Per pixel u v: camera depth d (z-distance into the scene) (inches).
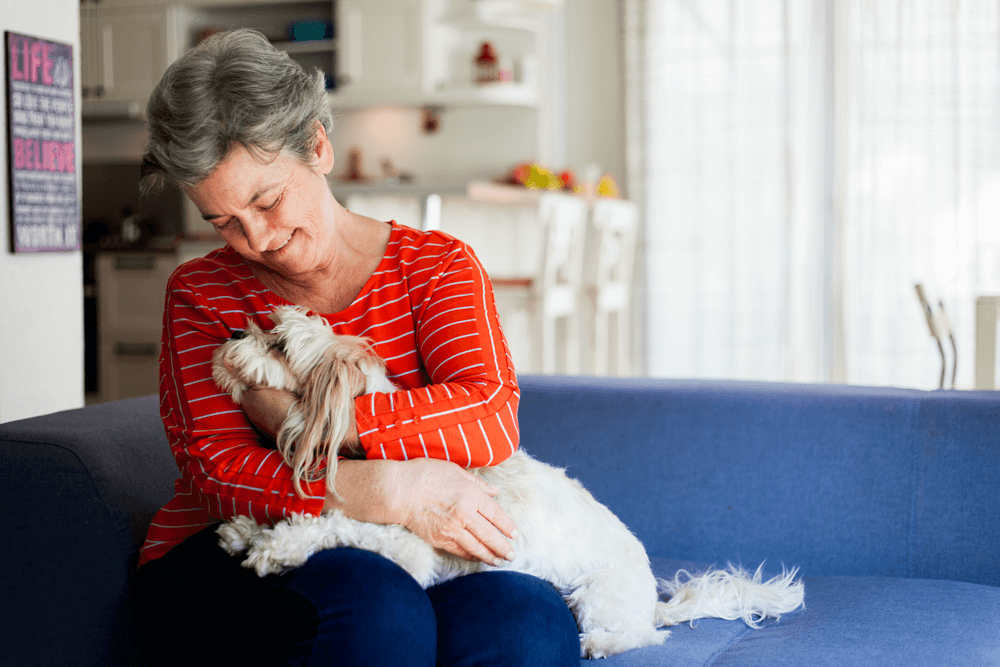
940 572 58.1
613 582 47.3
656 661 43.8
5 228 85.4
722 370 200.4
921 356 185.3
